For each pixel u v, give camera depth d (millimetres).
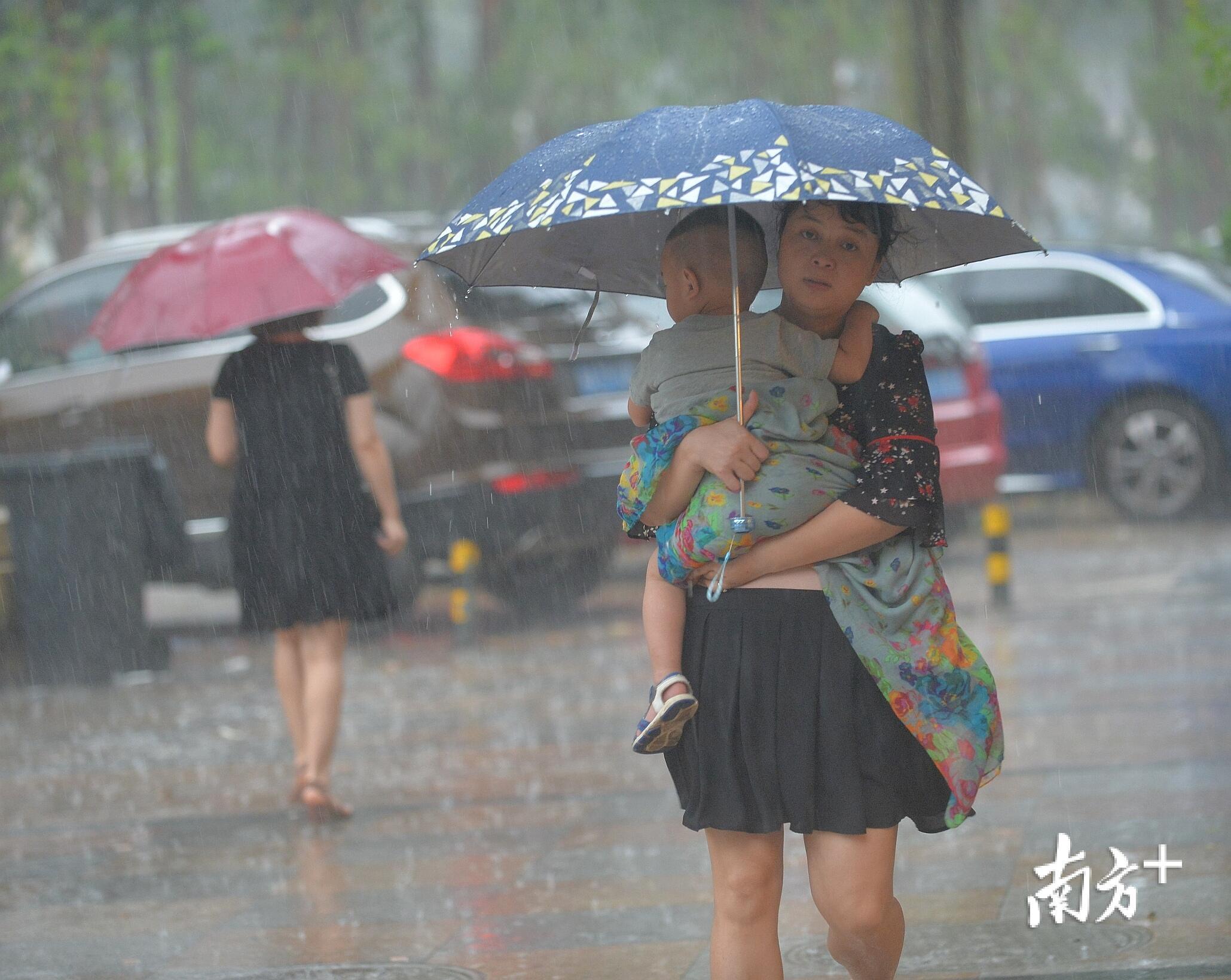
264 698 34625
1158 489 52219
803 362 12125
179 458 39562
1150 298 52375
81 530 37281
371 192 155375
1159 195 147500
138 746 30156
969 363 46938
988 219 12266
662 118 11938
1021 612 38531
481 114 151500
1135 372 51875
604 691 32594
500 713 30969
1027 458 52688
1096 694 28828
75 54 105312
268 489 24031
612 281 13922
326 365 24531
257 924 18641
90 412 39875
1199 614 36719
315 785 23469
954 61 66125
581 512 39156
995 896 17984
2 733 31938
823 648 12016
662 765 25875
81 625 37188
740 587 12148
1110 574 43312
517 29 154000
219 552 39344
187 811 24656
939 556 12297
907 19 66312
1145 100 143875
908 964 15938
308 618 23656
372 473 24531
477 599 46906
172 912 19281
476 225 12117
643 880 19531
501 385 37781
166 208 153125
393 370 37375
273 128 161625
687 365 12227
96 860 21969
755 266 12328
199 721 32375
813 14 153125
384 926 18281
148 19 112125
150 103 128500
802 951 16578
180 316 25312
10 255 120812
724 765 12047
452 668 36188
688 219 12398
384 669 36594
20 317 41312
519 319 39500
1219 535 49031
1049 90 176250
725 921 12367
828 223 12078
